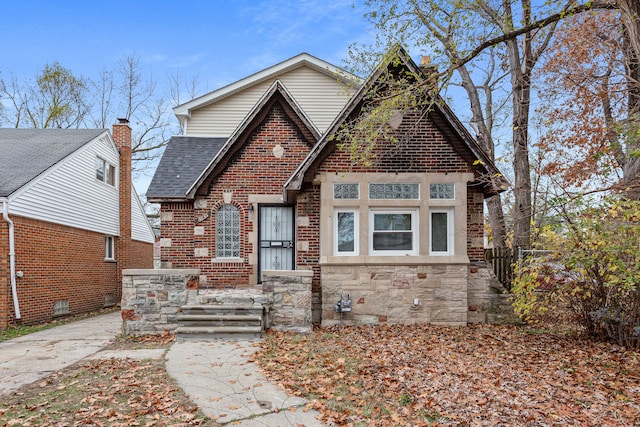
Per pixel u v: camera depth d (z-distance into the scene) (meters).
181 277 9.66
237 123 17.42
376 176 10.65
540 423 4.88
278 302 9.65
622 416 5.13
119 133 20.11
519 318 10.90
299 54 17.28
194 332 8.70
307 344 8.30
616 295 8.52
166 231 12.82
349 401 5.38
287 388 5.76
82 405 5.30
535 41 15.77
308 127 12.95
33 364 7.27
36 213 13.31
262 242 12.97
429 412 5.10
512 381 6.30
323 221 10.58
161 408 5.14
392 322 10.46
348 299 10.38
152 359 7.27
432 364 7.00
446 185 10.74
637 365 7.25
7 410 5.21
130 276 9.62
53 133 17.86
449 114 10.62
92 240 17.31
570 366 7.18
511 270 11.61
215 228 12.80
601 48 13.84
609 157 11.25
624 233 7.96
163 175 13.65
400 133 10.76
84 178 16.55
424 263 10.52
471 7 9.88
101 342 9.05
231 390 5.70
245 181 12.87
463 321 10.51
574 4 8.47
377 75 10.57
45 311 13.84
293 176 10.56
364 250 10.53
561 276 8.98
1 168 13.74
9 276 12.12
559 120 14.96
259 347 8.02
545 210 11.10
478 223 11.29
